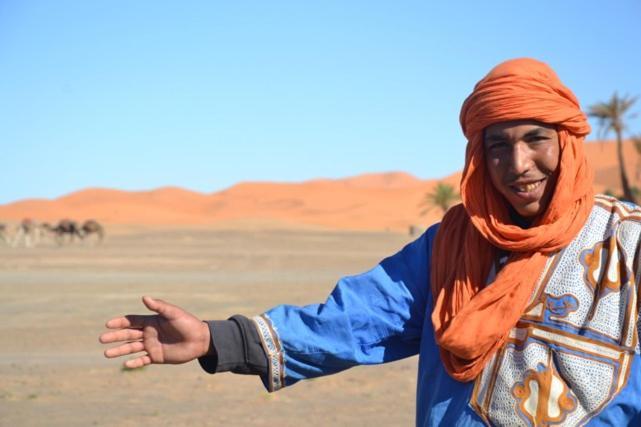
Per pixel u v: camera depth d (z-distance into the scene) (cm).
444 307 293
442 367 294
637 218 281
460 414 285
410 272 314
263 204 17900
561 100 280
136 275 2931
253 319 309
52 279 2756
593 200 288
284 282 2606
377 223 13162
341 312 307
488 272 292
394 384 1092
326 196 17625
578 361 272
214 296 2172
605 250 280
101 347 1384
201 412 925
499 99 279
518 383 276
